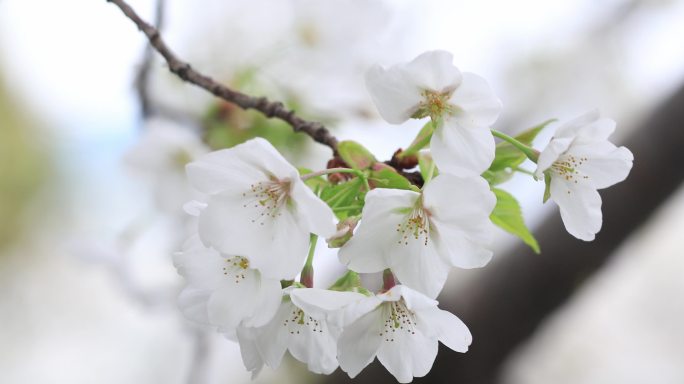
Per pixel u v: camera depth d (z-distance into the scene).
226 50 0.72
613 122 0.62
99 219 1.19
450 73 0.61
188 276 0.61
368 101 0.72
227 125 0.72
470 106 0.61
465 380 0.75
